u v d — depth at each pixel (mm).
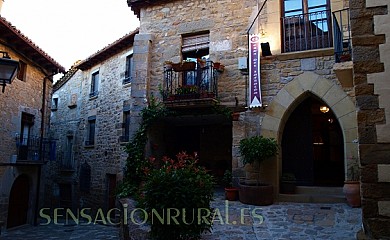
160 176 4000
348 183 5668
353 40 3314
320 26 6820
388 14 3236
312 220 4930
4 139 9625
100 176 11844
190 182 3947
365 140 3123
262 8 7270
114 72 11883
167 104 7594
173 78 8094
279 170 6711
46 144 11727
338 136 8336
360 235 3039
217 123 9461
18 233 9805
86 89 13859
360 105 3188
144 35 8609
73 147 14195
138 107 8305
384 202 2975
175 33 8438
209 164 9758
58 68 12148
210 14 8055
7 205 9898
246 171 6730
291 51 6965
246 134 6910
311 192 6684
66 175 14367
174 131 10125
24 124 11055
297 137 7363
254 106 6762
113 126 11445
